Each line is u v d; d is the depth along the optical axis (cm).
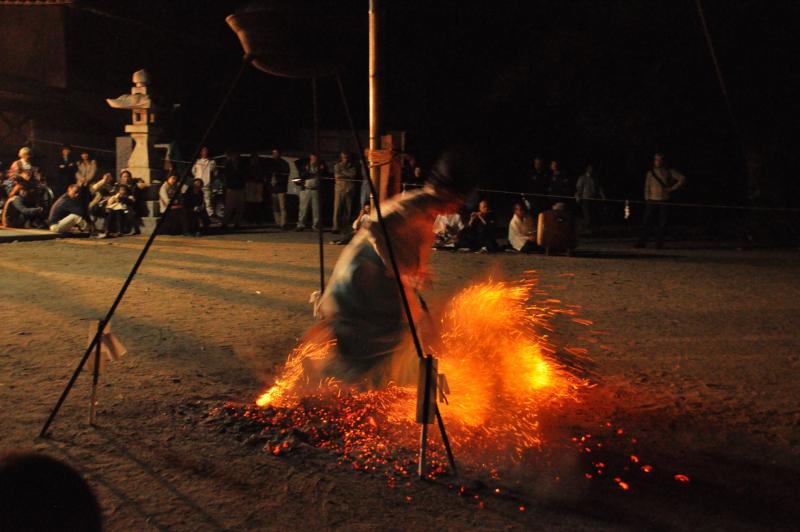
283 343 704
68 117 2380
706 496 397
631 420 517
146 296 942
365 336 507
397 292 509
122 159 1898
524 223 1600
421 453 410
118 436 454
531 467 431
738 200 2620
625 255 1580
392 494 390
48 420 448
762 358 696
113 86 2484
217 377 588
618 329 814
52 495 121
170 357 645
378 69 905
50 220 1694
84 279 1071
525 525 359
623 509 379
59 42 2291
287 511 366
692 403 557
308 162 2123
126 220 1778
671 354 705
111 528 340
